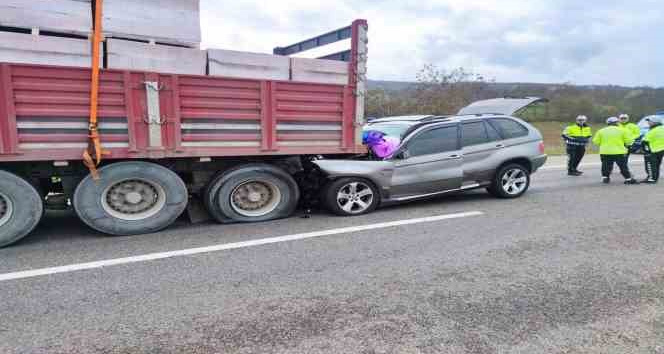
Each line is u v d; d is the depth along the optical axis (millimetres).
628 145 9758
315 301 3467
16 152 4488
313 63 5754
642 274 4090
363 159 6590
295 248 4797
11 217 4723
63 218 6160
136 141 4957
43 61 4457
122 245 4871
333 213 6441
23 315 3188
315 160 6199
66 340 2855
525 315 3252
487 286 3785
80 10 4598
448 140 6992
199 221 5922
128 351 2738
